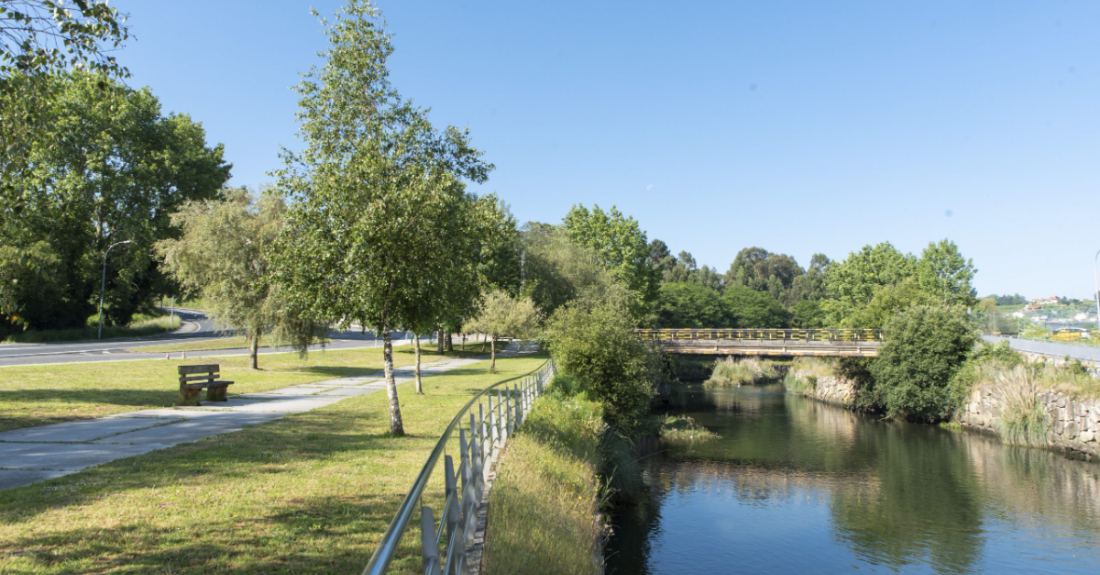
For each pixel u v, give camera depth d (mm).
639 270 73438
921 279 74750
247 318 28391
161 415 15008
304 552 6125
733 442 34469
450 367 39281
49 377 20828
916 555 18750
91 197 50062
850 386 48688
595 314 35375
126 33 8164
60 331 49156
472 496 7008
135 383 21062
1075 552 19047
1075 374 32219
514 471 10328
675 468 28750
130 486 8258
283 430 13500
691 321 98812
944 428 38312
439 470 10281
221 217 27969
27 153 8703
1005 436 33125
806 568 17453
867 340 49000
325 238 13383
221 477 8977
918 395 40375
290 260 13602
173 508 7391
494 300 37844
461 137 15719
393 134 14281
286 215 13891
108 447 10812
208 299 29109
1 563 5445
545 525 8859
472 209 15578
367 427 14609
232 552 6023
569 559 8445
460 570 5305
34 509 7078
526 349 63031
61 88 9141
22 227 8984
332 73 14000
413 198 13016
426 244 14000
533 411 17812
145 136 53375
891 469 28609
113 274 57938
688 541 19297
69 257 50969
